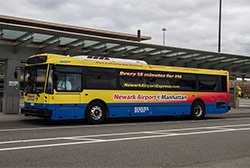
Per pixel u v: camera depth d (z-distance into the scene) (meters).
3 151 8.55
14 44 20.02
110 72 16.58
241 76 33.28
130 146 9.60
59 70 15.08
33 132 12.35
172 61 26.53
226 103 21.28
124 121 18.09
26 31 17.45
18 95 20.39
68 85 15.27
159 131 13.28
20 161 7.44
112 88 16.58
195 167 7.26
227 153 8.88
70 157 7.95
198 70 20.06
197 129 14.20
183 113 19.22
